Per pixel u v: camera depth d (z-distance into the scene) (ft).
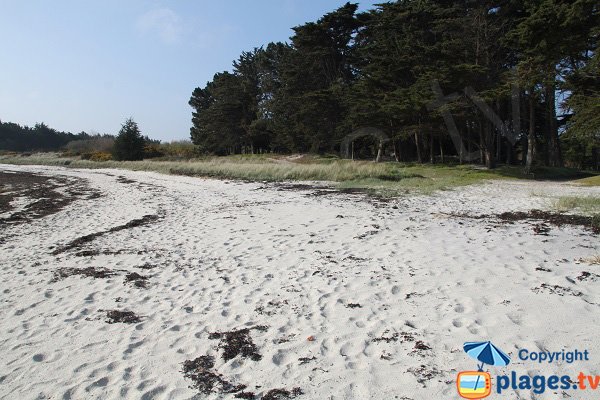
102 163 150.10
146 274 23.07
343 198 49.29
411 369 12.61
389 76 99.04
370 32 125.18
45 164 170.50
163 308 18.21
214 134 194.08
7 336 15.90
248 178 80.07
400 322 15.78
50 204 54.60
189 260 25.49
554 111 101.96
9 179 98.02
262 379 12.52
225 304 18.44
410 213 37.83
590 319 14.98
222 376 12.77
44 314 17.95
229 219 38.22
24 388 12.44
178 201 53.52
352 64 136.56
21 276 23.38
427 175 77.30
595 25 68.74
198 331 15.88
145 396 11.88
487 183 65.36
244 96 188.85
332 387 11.94
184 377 12.80
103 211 47.70
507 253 23.80
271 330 15.70
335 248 26.78
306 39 130.11
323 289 19.65
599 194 48.14
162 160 160.66
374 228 31.78
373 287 19.57
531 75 74.79
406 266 22.36
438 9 92.99
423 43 96.22
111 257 26.84
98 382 12.64
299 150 155.12
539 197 46.37
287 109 149.79
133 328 16.29
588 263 21.26
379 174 73.77
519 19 76.89
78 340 15.43
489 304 16.84
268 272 22.57
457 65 82.28
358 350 13.93
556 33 68.85
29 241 32.81
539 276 19.66
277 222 35.83
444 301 17.48
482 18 89.45
